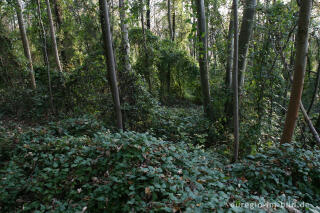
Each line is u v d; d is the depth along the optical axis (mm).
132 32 11367
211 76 8453
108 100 6969
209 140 6367
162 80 11844
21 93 8852
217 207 2361
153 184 2822
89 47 8055
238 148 5395
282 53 5258
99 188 2953
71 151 3770
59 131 5359
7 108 8914
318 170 3404
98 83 7707
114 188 2908
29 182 3268
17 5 7641
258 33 6008
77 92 8125
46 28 9867
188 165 3510
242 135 5648
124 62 6594
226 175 3762
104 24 5180
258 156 3836
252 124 5738
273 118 5949
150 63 9953
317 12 5027
